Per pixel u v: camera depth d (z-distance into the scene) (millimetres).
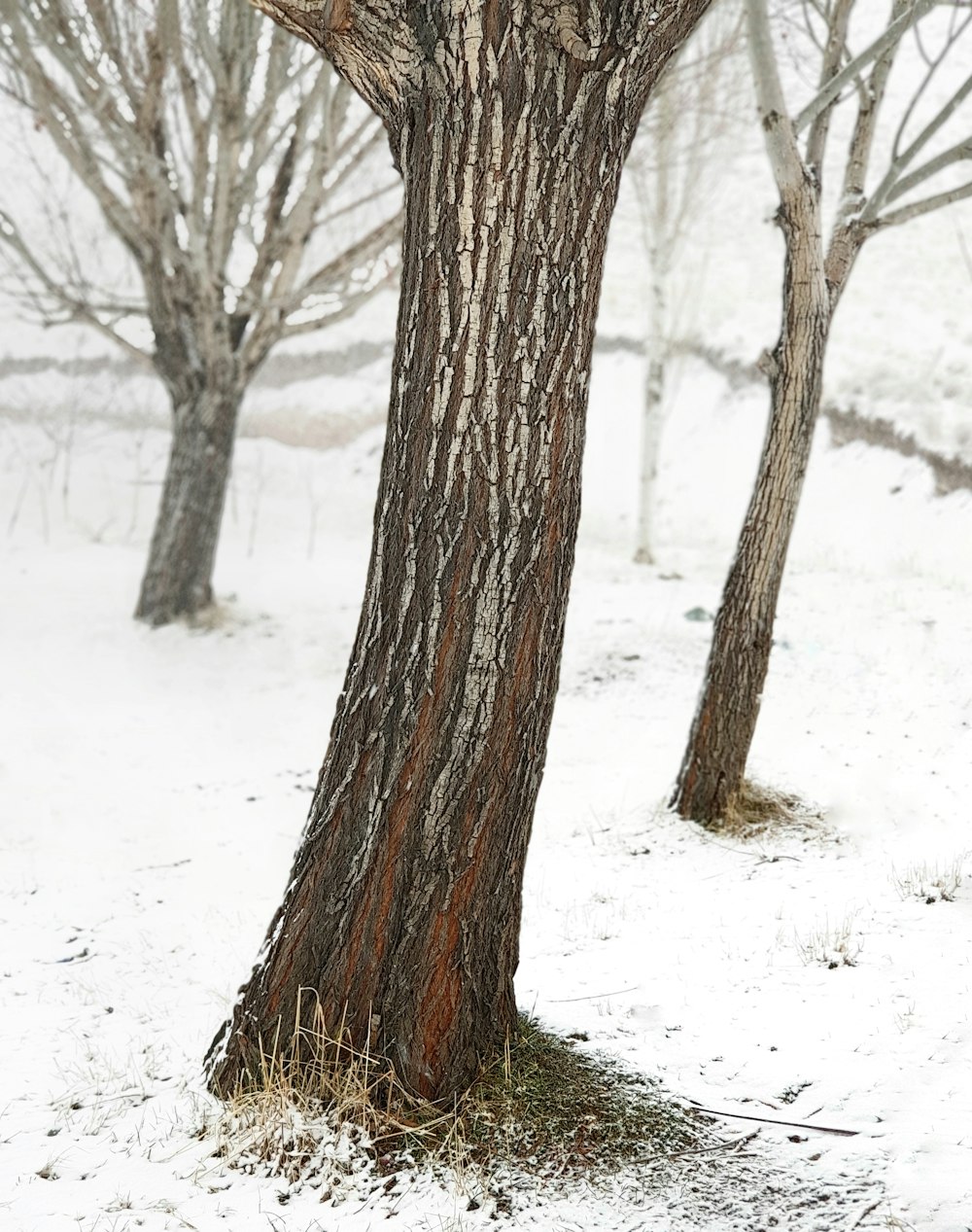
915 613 9984
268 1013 3172
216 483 12266
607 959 4215
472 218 2695
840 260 5992
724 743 6141
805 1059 3205
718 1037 3398
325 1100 3027
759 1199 2559
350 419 23938
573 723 8938
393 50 2730
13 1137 3188
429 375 2795
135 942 5160
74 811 7305
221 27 9773
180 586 12219
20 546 18016
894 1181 2553
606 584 13859
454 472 2795
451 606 2846
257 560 16656
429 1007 3000
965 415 14828
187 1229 2627
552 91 2662
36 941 5164
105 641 11586
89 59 10086
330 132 10609
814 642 9523
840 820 5898
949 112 5680
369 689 2992
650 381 15242
